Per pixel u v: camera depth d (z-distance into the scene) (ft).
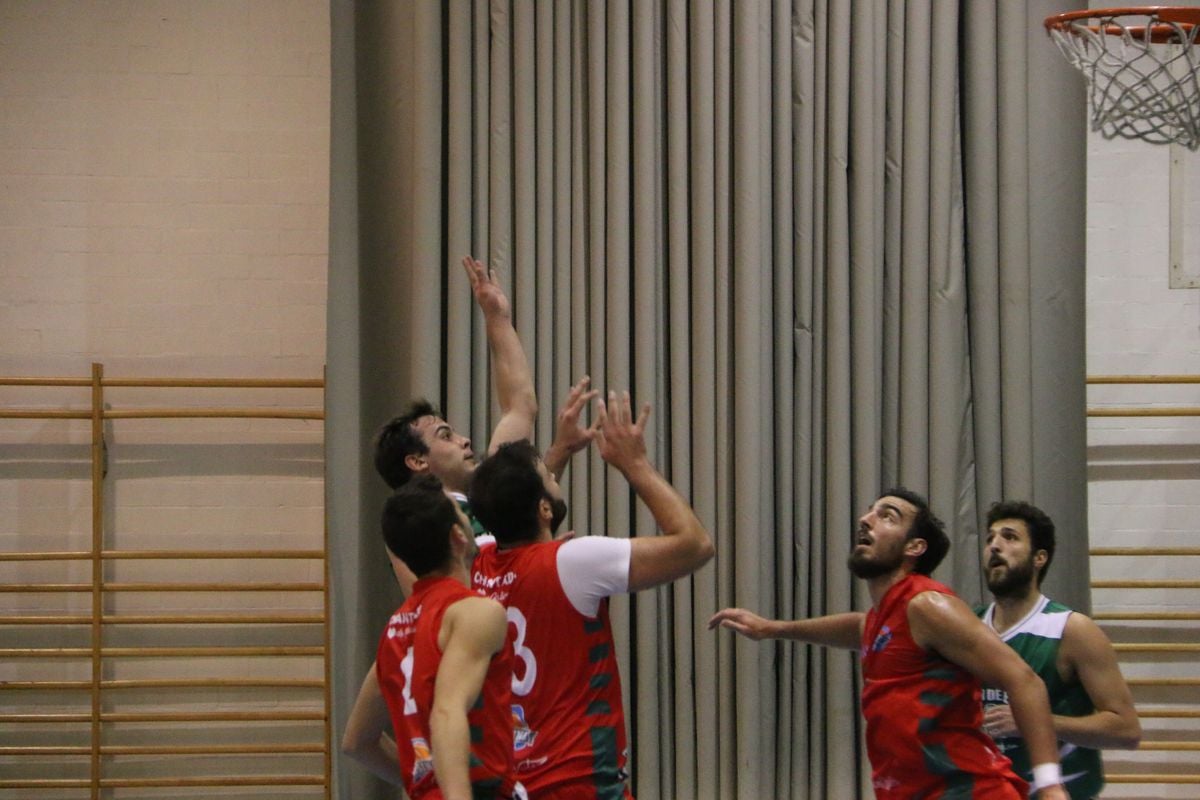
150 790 46.96
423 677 20.79
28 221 48.06
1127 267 47.93
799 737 43.09
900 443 43.32
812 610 43.37
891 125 43.78
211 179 48.62
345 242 44.42
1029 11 44.21
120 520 47.73
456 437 29.78
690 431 43.68
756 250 43.04
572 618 24.16
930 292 43.45
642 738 42.73
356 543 44.09
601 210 43.73
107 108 48.42
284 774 47.24
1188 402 47.62
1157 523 47.37
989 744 27.09
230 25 48.75
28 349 47.85
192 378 47.93
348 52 44.62
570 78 44.14
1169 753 46.39
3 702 46.73
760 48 43.39
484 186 43.86
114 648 46.93
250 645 47.73
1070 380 44.09
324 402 46.65
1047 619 29.99
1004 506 31.22
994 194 43.45
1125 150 48.11
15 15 48.26
